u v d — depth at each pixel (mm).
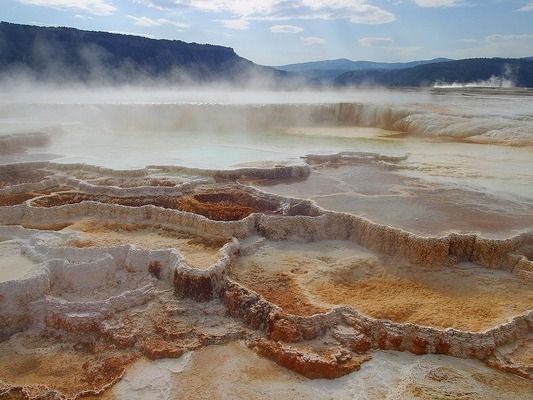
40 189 20641
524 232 15500
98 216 18344
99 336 12617
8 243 15906
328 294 13531
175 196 19578
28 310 13156
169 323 12781
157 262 14852
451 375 10922
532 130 33281
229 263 14703
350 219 16938
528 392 10398
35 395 10633
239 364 11539
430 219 16641
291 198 18750
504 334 11711
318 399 10414
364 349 11781
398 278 14438
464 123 36500
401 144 31984
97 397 10625
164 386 10891
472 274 14453
